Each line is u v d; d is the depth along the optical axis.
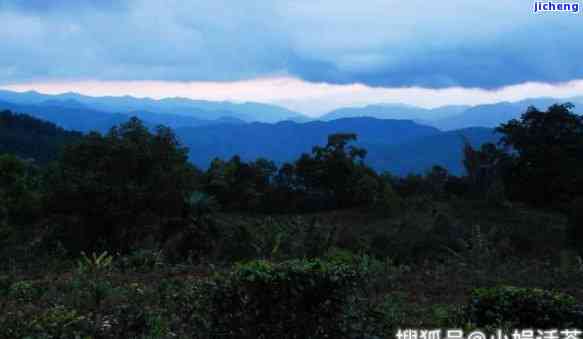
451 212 47.62
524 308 7.78
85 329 8.12
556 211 52.62
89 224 29.64
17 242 29.28
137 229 29.81
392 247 25.52
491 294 8.13
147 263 16.94
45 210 30.58
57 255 24.27
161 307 9.73
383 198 53.69
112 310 9.60
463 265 17.55
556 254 29.58
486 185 55.72
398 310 10.09
